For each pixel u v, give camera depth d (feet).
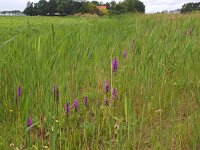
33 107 11.57
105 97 10.53
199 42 19.65
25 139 9.10
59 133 9.95
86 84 14.39
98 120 10.93
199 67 15.93
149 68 14.55
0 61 13.35
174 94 13.19
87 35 18.81
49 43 14.92
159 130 10.50
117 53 16.12
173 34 20.08
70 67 13.79
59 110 10.82
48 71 12.17
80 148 9.68
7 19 55.42
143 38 18.26
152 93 13.19
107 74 14.24
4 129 10.17
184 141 10.03
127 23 30.58
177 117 12.12
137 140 10.39
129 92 12.57
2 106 11.63
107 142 9.92
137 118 11.78
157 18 37.55
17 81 12.01
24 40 15.64
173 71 15.70
